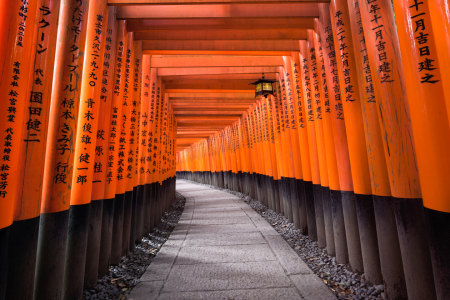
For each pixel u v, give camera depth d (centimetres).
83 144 282
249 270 332
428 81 186
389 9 253
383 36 250
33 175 195
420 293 220
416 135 198
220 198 1062
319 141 403
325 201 391
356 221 320
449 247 176
